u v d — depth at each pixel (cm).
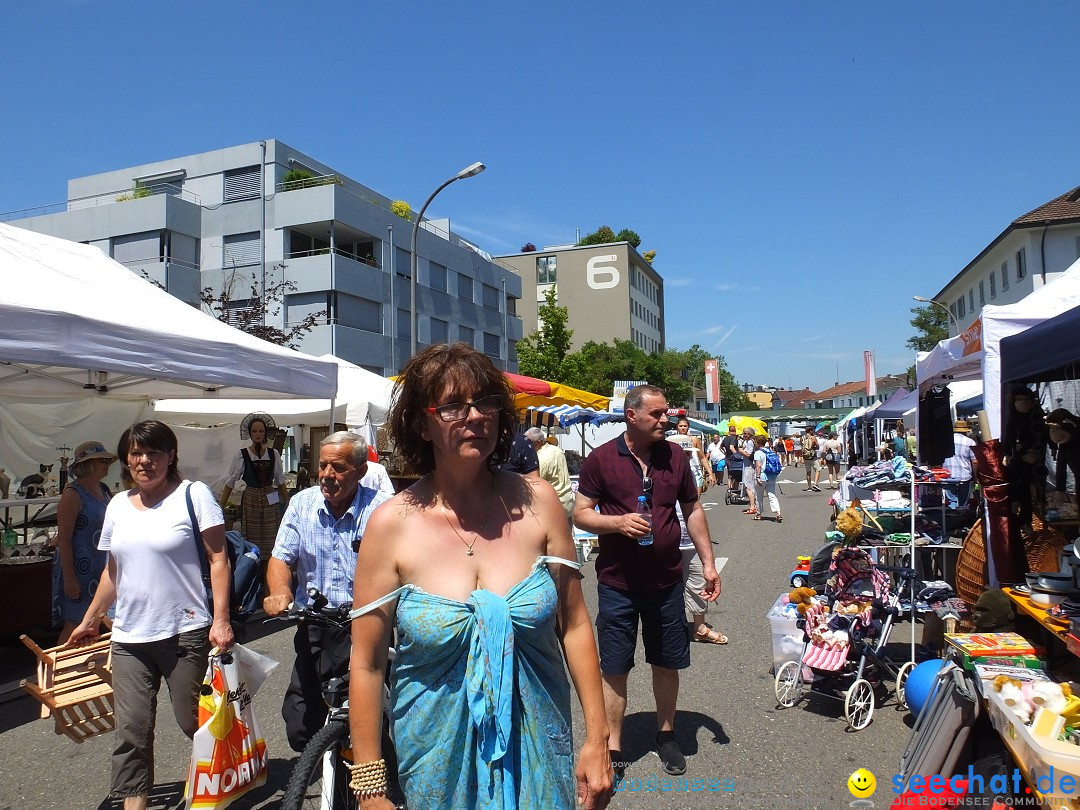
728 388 9550
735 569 1000
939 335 5666
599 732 205
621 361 5516
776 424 6512
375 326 3164
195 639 354
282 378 725
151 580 347
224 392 922
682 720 474
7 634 661
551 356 3594
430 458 210
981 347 624
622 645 405
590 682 208
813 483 2619
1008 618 446
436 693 191
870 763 405
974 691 344
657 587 402
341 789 283
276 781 404
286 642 689
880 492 560
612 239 7325
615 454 409
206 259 3012
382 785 193
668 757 400
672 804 365
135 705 344
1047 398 729
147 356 596
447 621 189
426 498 206
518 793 190
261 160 3080
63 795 397
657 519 401
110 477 1220
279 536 367
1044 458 538
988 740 347
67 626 556
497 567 199
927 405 958
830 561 512
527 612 194
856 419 3203
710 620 737
